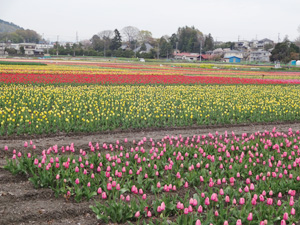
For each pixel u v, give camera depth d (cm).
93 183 781
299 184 838
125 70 5644
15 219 685
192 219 623
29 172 895
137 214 615
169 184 746
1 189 808
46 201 761
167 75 4641
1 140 1248
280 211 689
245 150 1128
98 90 2570
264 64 11312
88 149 1171
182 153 1028
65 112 1505
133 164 889
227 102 2144
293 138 1288
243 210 667
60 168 872
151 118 1609
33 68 5006
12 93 2191
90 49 14388
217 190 816
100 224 685
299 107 2030
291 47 11338
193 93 2575
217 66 8675
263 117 1823
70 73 4278
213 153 1054
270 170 908
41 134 1353
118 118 1609
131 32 19362
